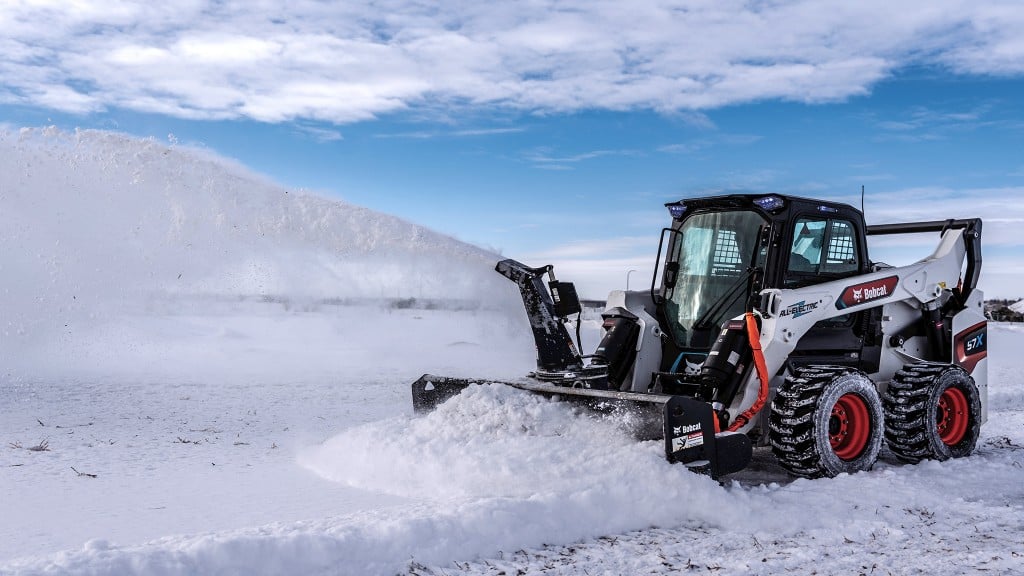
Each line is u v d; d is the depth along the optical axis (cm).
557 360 622
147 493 495
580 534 426
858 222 668
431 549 374
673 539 425
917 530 446
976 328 742
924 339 731
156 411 917
